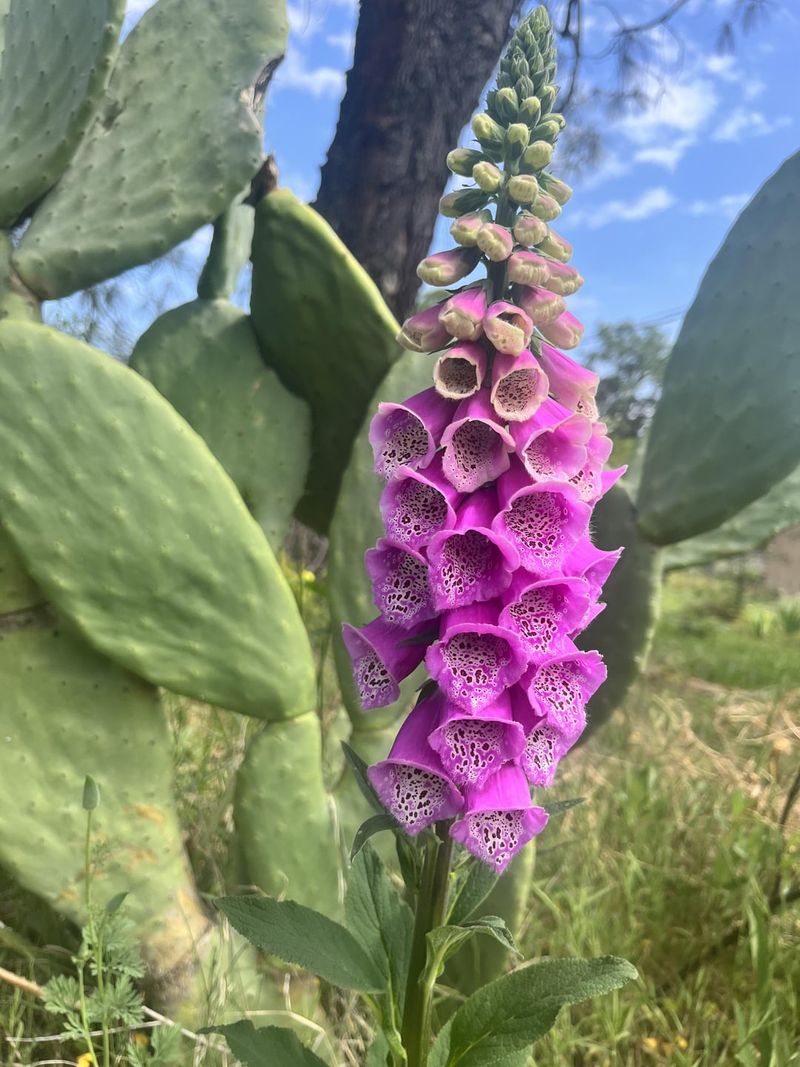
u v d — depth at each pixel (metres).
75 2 0.59
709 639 2.36
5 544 0.58
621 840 0.84
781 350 0.68
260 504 0.77
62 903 0.60
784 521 0.82
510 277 0.35
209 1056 0.56
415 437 0.36
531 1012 0.38
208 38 0.65
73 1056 0.58
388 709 0.69
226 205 0.64
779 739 1.10
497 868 0.35
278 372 0.76
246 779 0.62
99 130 0.64
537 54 0.38
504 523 0.35
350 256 0.67
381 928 0.43
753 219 0.71
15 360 0.55
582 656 0.34
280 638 0.61
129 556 0.58
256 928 0.40
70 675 0.60
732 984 0.68
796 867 0.79
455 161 0.38
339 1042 0.61
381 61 1.06
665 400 0.73
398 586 0.36
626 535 0.74
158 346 0.76
